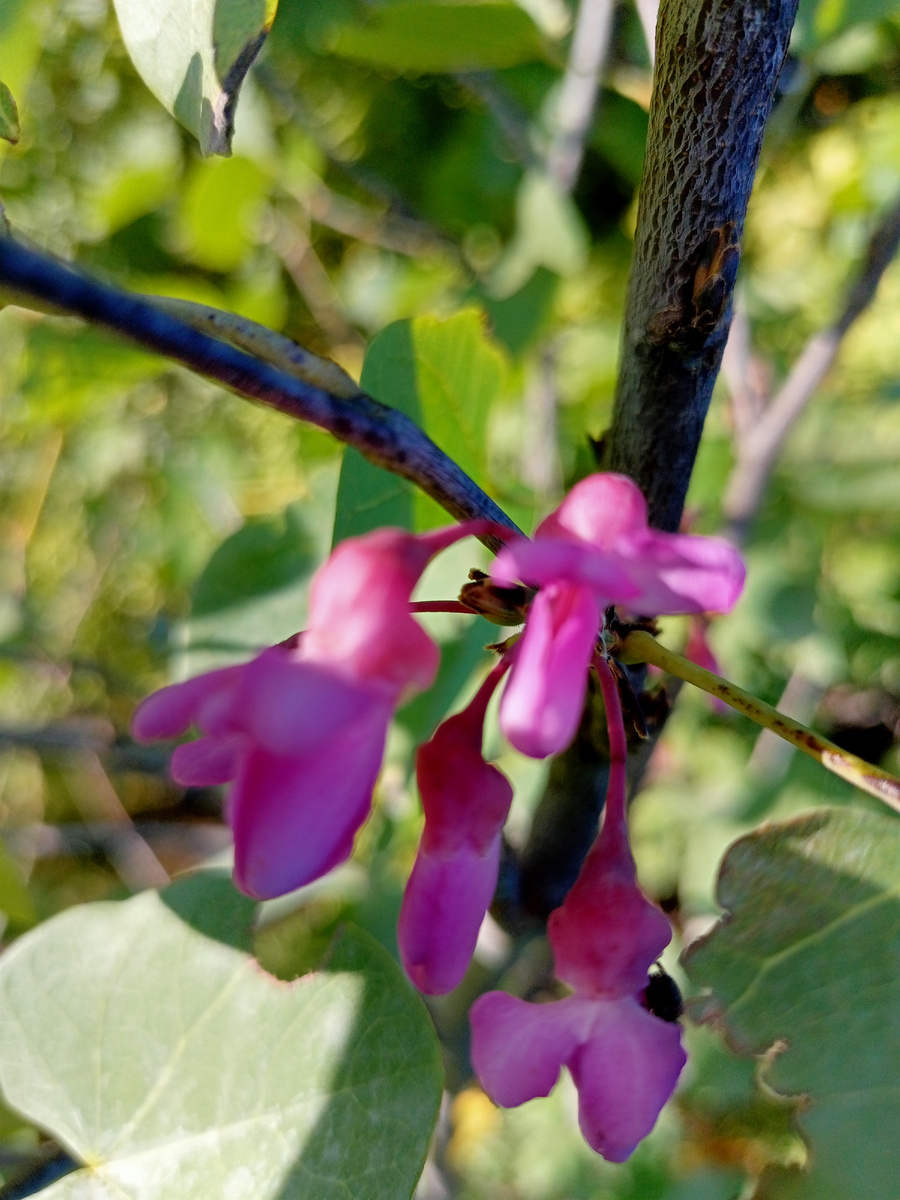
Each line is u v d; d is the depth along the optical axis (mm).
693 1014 76
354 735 55
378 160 316
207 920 84
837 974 75
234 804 55
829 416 220
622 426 77
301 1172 75
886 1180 70
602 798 89
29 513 325
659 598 58
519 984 124
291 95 186
